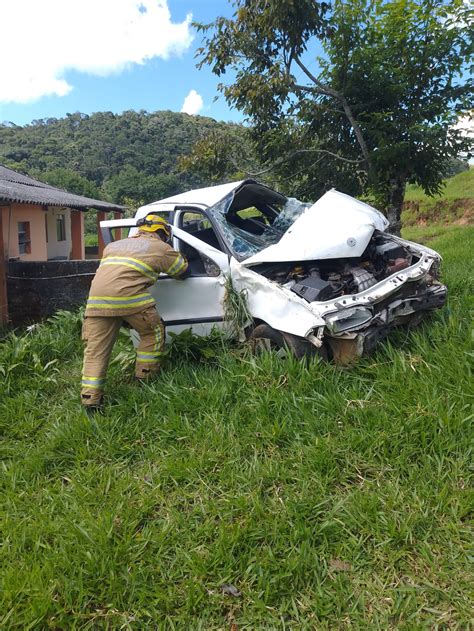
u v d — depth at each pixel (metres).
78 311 6.70
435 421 3.14
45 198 12.67
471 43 6.43
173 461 3.24
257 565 2.40
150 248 4.16
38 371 4.86
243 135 8.20
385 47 6.84
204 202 4.96
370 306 3.84
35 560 2.54
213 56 7.32
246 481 2.98
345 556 2.46
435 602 2.19
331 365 3.94
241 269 4.38
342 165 8.02
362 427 3.27
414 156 7.06
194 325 4.72
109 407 3.99
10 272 7.01
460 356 3.76
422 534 2.51
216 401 3.79
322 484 2.87
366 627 2.10
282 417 3.49
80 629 2.23
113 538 2.63
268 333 4.23
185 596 2.34
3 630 2.20
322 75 7.49
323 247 4.10
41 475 3.37
